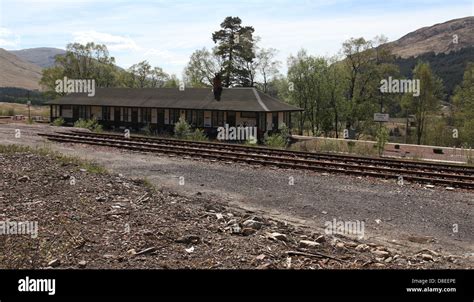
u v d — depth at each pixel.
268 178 16.44
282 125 40.16
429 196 13.96
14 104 110.25
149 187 14.18
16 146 21.17
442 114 63.06
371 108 60.25
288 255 8.53
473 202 13.34
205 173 17.34
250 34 66.31
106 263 7.65
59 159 17.91
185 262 7.88
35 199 11.16
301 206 12.84
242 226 10.24
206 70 71.56
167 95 49.44
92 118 52.47
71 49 77.12
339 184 15.55
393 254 9.17
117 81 80.81
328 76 61.47
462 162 27.64
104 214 10.21
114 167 18.39
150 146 24.41
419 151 33.34
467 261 8.91
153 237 8.90
